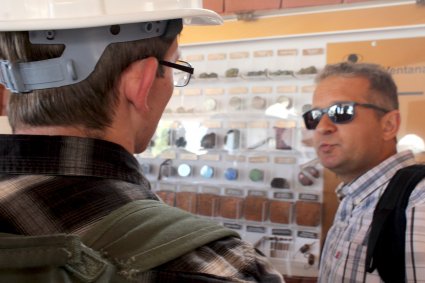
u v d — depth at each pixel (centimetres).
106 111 41
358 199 100
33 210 34
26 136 38
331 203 164
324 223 164
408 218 78
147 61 43
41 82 40
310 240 165
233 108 184
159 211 36
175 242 33
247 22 177
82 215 34
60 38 40
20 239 29
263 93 180
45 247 29
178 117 192
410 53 156
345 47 166
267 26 174
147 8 44
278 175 174
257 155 177
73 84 39
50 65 39
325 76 115
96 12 41
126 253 32
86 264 30
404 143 153
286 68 174
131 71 42
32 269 29
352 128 104
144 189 40
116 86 41
